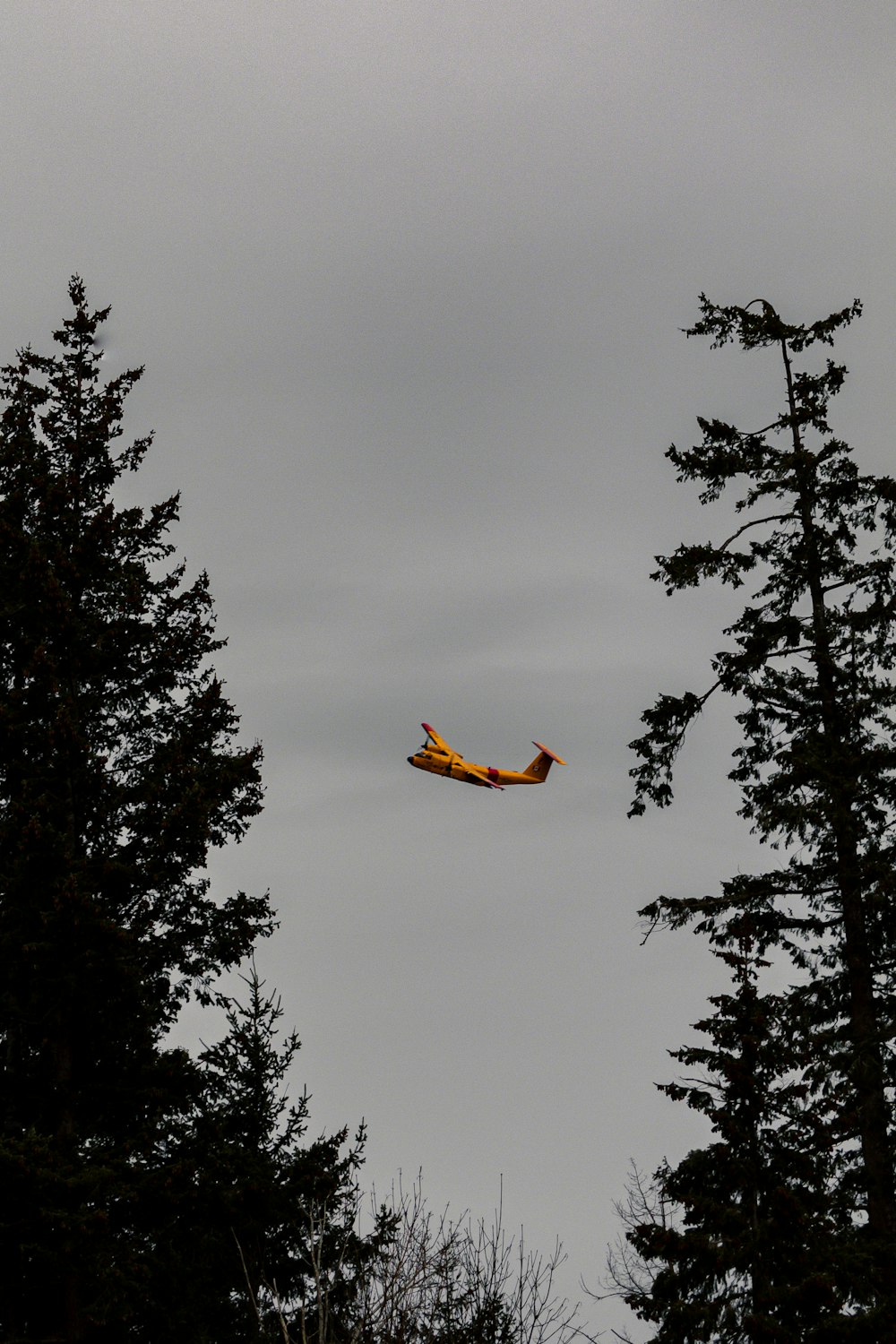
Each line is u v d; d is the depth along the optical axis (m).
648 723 75.38
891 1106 68.31
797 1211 59.25
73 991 61.28
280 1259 66.19
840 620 73.12
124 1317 57.03
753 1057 62.56
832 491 75.62
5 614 66.94
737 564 76.38
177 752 67.38
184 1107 64.62
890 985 70.62
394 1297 55.84
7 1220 57.59
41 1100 61.91
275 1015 76.88
